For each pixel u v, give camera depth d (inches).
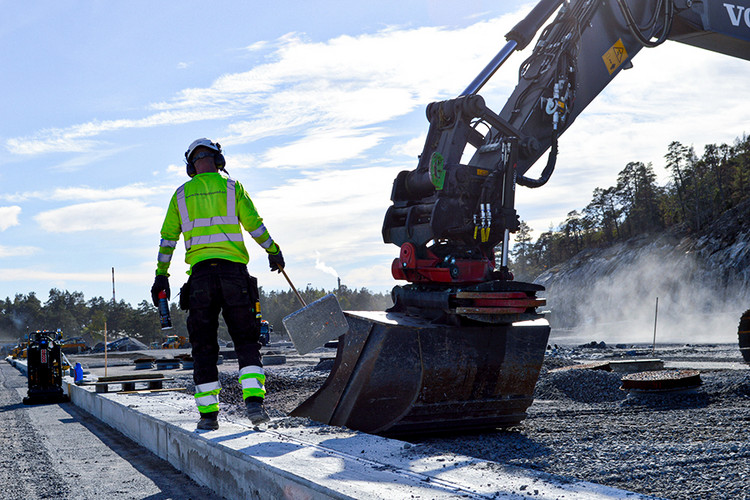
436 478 115.1
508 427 269.7
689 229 4626.0
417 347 247.0
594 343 1368.1
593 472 171.8
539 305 259.3
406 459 134.9
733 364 651.5
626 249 5007.4
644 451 199.5
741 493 145.4
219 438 166.6
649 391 356.5
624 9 379.9
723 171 5329.7
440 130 308.8
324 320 186.4
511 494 103.0
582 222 6638.8
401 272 292.2
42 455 233.1
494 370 257.8
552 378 422.6
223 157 200.1
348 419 241.9
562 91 350.9
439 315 260.7
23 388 702.5
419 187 296.5
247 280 187.0
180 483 173.6
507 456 200.4
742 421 270.2
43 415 402.3
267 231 192.4
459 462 130.6
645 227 5492.1
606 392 392.8
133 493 164.6
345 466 126.8
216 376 187.2
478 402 256.5
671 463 180.1
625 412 320.8
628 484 158.4
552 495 102.1
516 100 355.6
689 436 234.7
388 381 242.7
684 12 417.4
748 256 3604.8
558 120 350.9
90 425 330.3
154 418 220.2
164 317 192.9
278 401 387.5
